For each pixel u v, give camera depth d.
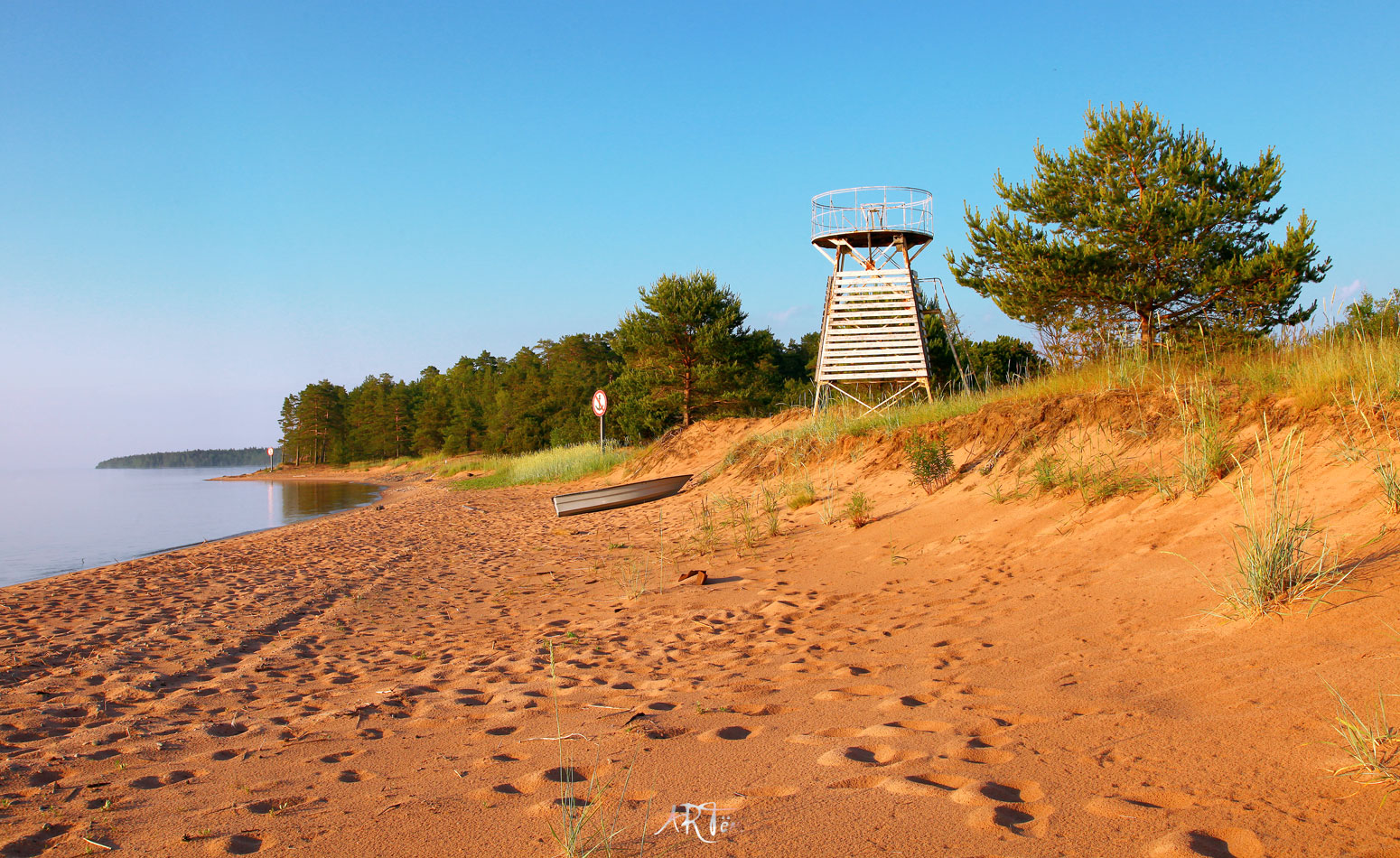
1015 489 9.37
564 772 3.43
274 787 3.55
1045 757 3.11
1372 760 2.59
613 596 8.35
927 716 3.78
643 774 3.33
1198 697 3.50
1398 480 5.13
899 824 2.63
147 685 5.77
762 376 36.62
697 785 3.16
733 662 5.37
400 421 106.62
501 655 6.20
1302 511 5.58
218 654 6.78
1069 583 6.11
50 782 3.79
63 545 20.70
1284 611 4.21
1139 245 16.64
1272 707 3.22
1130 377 10.49
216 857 2.78
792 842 2.56
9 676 6.14
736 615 6.89
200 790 3.56
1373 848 2.17
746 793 3.02
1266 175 16.53
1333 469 6.04
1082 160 17.66
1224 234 16.89
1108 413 9.80
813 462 15.28
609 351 88.88
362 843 2.82
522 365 105.25
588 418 47.28
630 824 2.81
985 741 3.38
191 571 12.41
